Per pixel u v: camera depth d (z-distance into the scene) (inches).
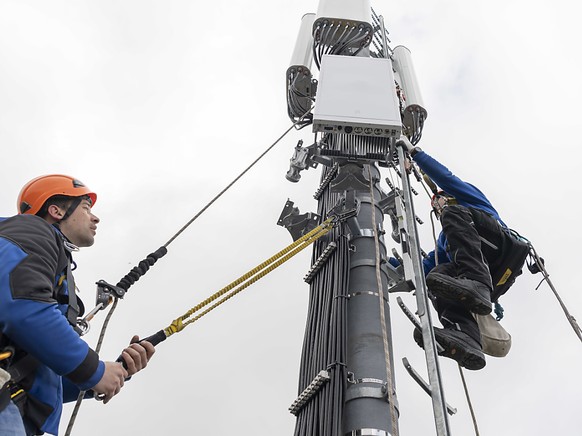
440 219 255.8
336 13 284.0
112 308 152.7
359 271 241.3
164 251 174.9
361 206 259.8
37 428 120.4
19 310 112.9
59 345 114.9
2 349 116.3
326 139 257.8
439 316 239.9
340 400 205.9
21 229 123.0
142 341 136.6
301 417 217.0
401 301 208.5
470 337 224.7
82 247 148.3
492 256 243.9
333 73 248.5
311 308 248.2
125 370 128.5
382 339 221.6
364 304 231.0
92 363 118.9
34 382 120.6
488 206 249.4
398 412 210.4
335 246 248.7
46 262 121.2
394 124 233.9
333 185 253.6
